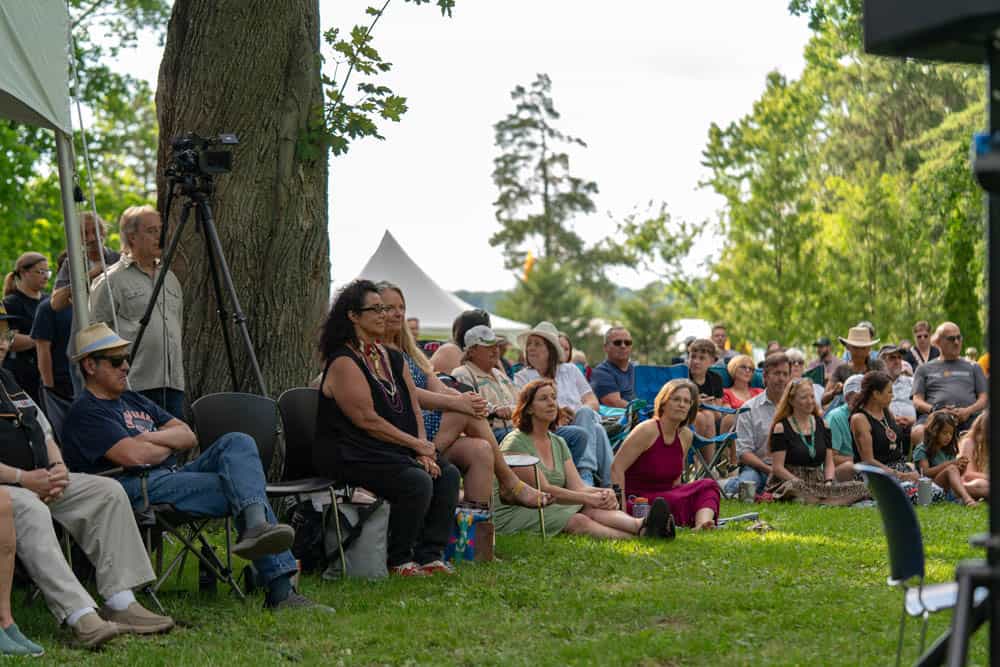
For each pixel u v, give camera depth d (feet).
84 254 22.93
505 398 29.22
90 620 16.43
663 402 28.94
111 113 122.42
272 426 21.17
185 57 27.50
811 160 130.21
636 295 163.12
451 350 30.14
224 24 27.20
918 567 12.46
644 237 143.23
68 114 22.58
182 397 24.98
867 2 10.16
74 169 22.95
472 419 24.64
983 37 9.87
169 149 27.61
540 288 168.86
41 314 24.82
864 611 18.45
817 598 19.52
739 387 41.81
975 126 103.81
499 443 28.81
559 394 34.78
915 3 9.77
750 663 15.35
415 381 25.17
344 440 21.18
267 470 21.11
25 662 15.23
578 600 19.11
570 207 187.42
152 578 17.48
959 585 9.69
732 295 122.42
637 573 21.75
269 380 27.27
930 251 112.98
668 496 28.81
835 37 123.54
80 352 19.19
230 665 15.21
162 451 18.84
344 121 27.55
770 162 122.42
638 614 18.28
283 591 18.74
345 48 27.58
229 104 27.12
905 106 124.77
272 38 27.27
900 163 122.72
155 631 16.96
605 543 25.38
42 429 18.24
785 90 128.47
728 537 26.58
